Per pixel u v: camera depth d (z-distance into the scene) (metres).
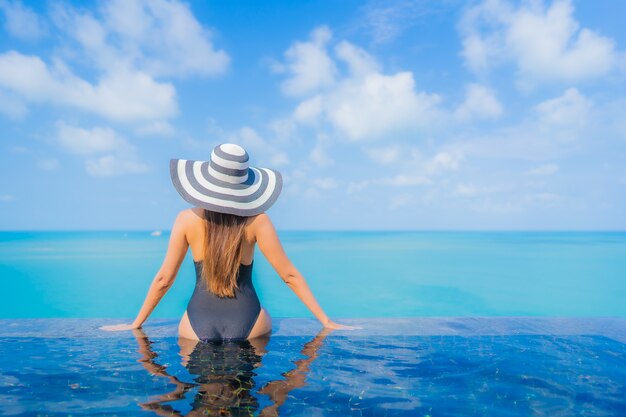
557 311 8.46
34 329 3.21
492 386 2.11
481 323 3.44
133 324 3.25
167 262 3.01
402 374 2.27
